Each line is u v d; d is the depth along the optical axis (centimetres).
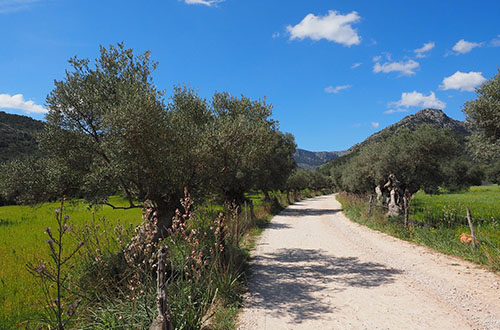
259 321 520
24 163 686
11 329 466
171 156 712
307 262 956
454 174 3475
